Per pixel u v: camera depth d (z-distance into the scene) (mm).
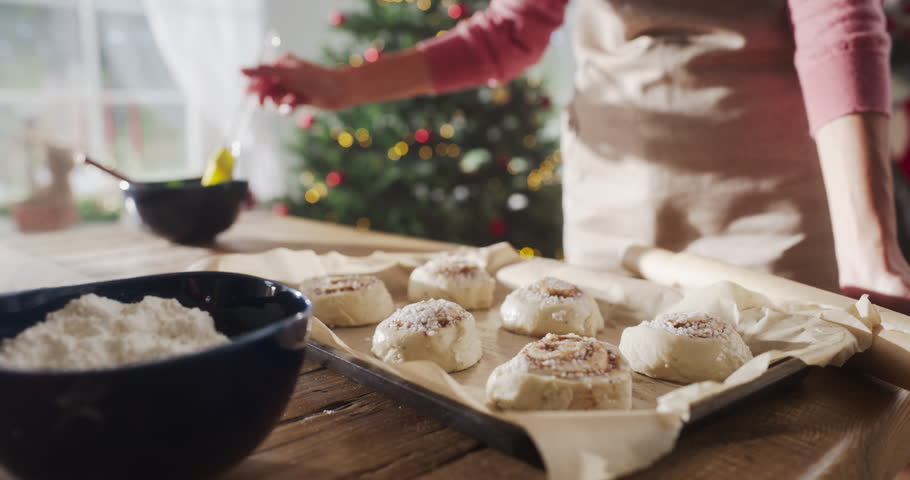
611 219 1121
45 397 486
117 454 518
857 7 838
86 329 613
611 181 1117
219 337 621
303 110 3732
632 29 1069
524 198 2742
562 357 717
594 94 1121
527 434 619
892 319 742
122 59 3242
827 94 852
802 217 1030
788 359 708
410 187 2615
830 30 851
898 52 1796
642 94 1066
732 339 782
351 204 2541
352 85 1210
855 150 831
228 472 604
